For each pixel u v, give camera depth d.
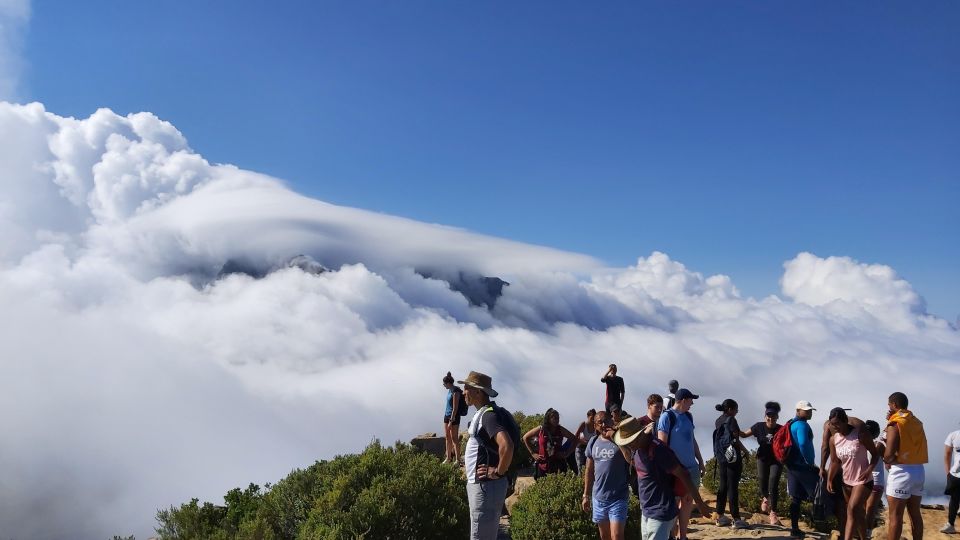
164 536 8.14
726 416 10.07
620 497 6.88
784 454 9.26
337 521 8.01
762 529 9.62
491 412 5.91
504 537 10.01
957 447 9.90
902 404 7.82
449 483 9.30
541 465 10.63
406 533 8.18
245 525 7.89
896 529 7.68
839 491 8.30
